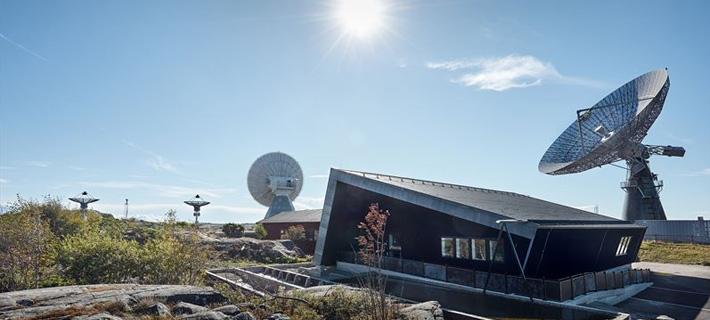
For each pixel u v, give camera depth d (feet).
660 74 103.86
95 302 29.40
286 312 32.37
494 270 52.29
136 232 96.53
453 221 57.72
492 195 76.64
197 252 50.98
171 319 27.04
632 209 138.62
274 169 197.57
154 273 46.75
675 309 50.21
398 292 51.67
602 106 116.67
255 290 44.98
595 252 59.77
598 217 72.79
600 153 109.70
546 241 47.80
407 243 63.46
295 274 61.31
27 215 49.88
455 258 57.06
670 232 130.72
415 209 63.05
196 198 157.89
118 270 45.11
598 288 50.62
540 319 39.91
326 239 71.15
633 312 48.75
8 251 43.57
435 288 52.49
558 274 52.03
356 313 32.99
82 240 47.47
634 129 109.40
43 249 46.42
